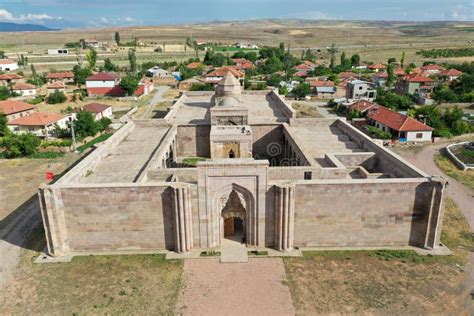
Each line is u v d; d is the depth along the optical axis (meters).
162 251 34.47
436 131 73.69
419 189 33.16
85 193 32.72
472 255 33.94
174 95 126.75
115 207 33.25
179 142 58.66
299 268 31.97
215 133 50.09
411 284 29.89
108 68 172.12
